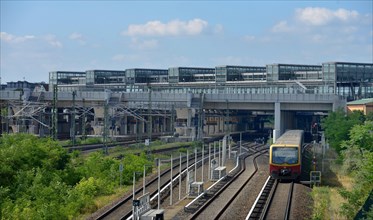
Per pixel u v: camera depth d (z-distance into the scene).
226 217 35.66
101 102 120.94
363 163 53.47
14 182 44.72
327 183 53.84
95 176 55.69
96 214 37.84
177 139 114.31
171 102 120.12
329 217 35.66
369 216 29.98
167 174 60.69
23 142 51.06
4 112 106.06
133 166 60.59
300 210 37.78
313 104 108.06
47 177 47.44
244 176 59.44
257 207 38.81
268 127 189.75
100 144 101.25
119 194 47.81
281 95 109.00
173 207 40.72
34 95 120.56
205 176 59.88
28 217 35.44
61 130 138.25
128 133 139.38
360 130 66.38
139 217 33.56
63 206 39.69
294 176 53.44
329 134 85.56
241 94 112.88
